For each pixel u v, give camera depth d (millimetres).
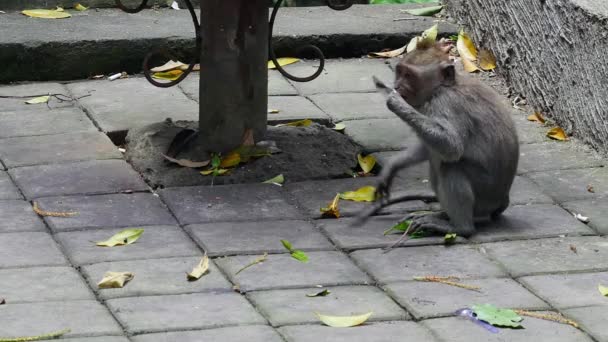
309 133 8219
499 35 9938
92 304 5754
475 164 6793
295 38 10188
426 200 7340
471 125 6746
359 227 6918
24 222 6777
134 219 6898
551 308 5875
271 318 5656
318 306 5812
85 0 10789
